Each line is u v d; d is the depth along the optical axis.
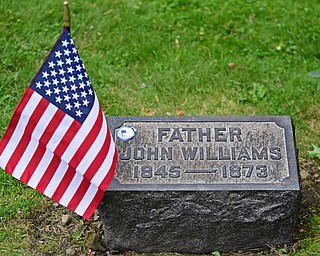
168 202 2.69
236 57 3.59
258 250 2.82
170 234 2.77
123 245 2.81
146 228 2.75
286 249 2.81
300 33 3.70
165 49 3.62
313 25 3.73
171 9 3.83
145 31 3.71
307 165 3.16
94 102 2.54
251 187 2.66
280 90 3.43
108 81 3.48
